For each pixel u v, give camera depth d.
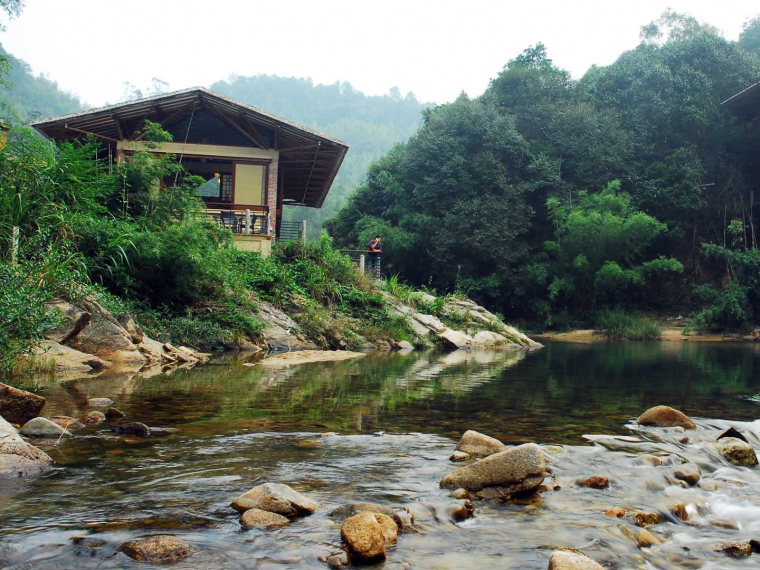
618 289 31.44
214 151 20.84
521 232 32.44
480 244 31.41
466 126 33.88
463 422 5.62
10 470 3.56
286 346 13.71
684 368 12.01
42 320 7.04
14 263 8.03
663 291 33.19
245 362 10.56
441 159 33.56
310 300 16.16
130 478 3.57
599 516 3.22
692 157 34.56
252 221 19.41
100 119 19.55
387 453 4.34
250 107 19.77
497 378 9.46
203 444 4.45
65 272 8.56
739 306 27.05
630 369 11.62
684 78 36.75
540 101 36.91
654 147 35.75
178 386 7.30
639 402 7.15
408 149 38.56
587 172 34.06
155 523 2.88
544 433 5.22
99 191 13.34
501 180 32.41
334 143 20.72
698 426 5.66
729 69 37.53
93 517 2.93
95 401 5.94
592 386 8.68
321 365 10.66
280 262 17.58
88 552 2.55
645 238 31.09
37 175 10.63
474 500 3.43
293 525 2.91
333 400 6.69
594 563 2.43
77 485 3.41
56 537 2.68
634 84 36.91
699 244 34.06
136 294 12.13
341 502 3.25
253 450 4.32
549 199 32.22
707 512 3.52
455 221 32.09
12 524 2.81
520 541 2.86
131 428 4.74
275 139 21.06
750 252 28.67
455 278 32.50
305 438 4.75
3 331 6.64
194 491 3.36
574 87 38.53
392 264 35.56
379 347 15.76
